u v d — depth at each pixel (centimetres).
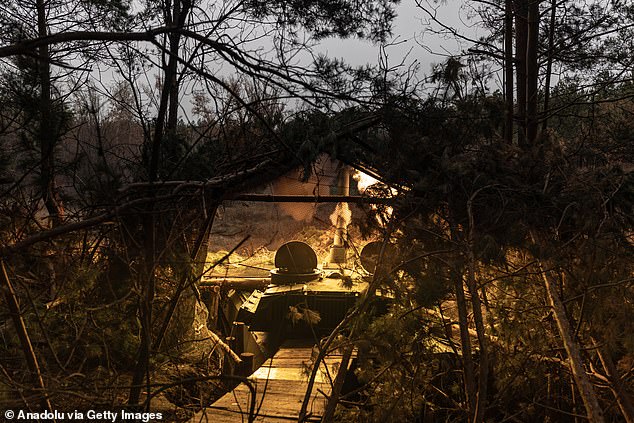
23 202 473
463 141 521
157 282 582
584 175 534
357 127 524
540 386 504
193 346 698
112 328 494
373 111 459
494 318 518
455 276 439
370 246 577
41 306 458
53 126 472
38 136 469
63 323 474
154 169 495
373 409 507
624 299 449
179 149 564
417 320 468
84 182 485
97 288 491
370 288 456
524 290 514
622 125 680
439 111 495
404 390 482
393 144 503
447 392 586
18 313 383
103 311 473
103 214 438
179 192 524
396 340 454
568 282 497
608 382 461
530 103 728
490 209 486
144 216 501
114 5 487
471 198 465
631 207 532
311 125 531
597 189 506
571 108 789
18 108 470
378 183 526
